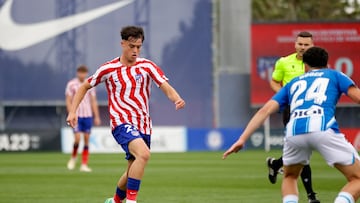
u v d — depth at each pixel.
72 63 104.31
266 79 102.69
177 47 104.69
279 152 90.88
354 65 103.69
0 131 93.19
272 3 161.38
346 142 24.39
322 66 25.58
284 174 25.69
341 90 24.91
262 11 161.38
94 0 104.56
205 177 51.12
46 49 104.38
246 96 107.44
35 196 38.38
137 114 28.98
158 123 104.62
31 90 104.31
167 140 94.81
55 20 104.44
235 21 107.00
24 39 104.25
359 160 24.61
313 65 25.61
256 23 102.75
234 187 43.19
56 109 106.19
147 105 29.31
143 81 28.95
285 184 25.33
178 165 65.00
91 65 104.44
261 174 54.03
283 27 102.81
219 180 48.41
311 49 25.70
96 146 92.25
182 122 105.12
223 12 107.25
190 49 104.94
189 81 105.06
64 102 104.44
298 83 25.14
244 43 107.25
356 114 108.31
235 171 57.19
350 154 24.28
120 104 28.95
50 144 94.25
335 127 24.41
